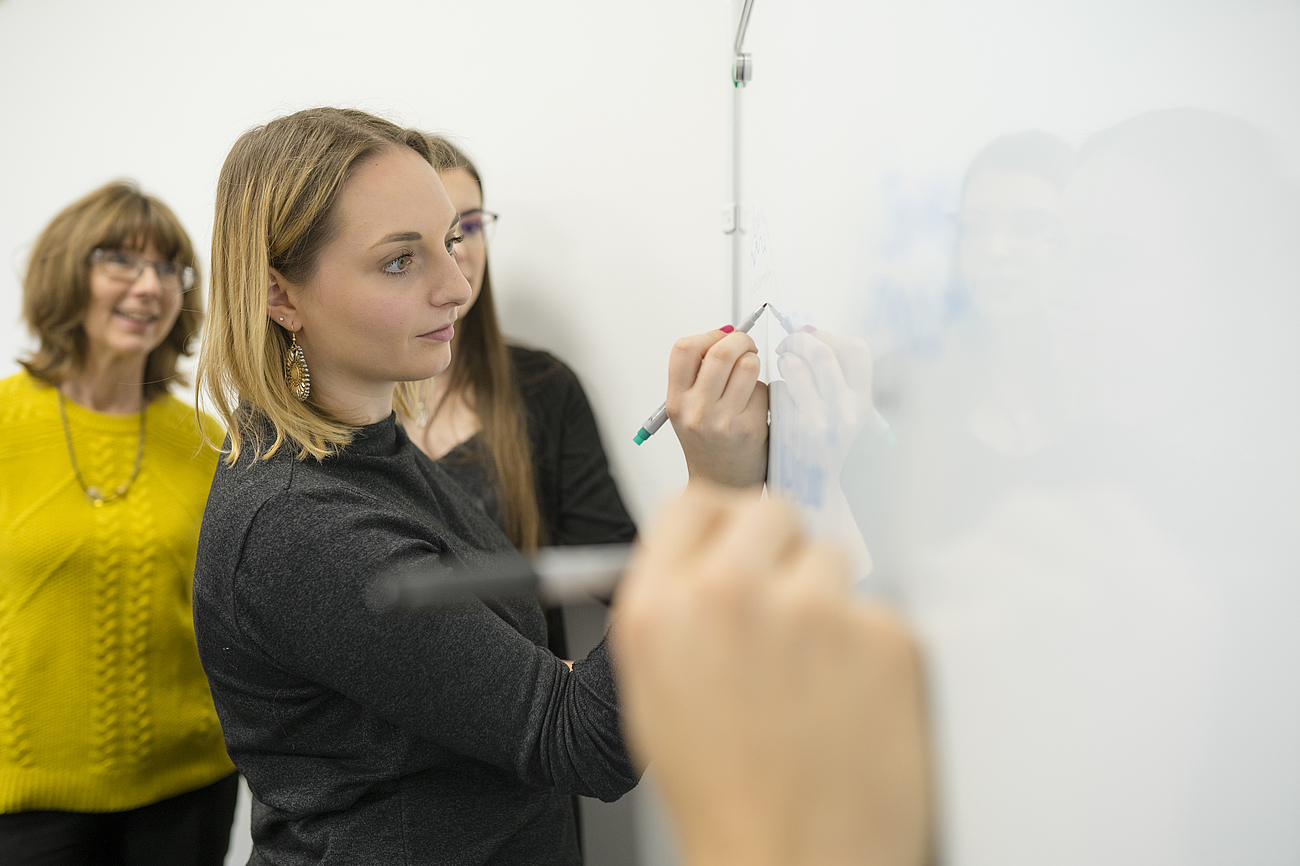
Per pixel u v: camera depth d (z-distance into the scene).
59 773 1.21
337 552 0.65
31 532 1.21
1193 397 0.19
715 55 1.29
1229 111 0.19
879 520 0.33
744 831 0.17
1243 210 0.18
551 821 0.83
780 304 0.64
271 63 1.70
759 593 0.17
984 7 0.25
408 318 0.74
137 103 1.89
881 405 0.33
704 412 0.68
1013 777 0.22
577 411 1.41
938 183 0.28
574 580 0.48
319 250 0.72
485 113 1.50
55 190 2.05
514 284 1.51
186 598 1.31
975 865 0.23
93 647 1.23
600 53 1.38
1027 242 0.23
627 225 1.39
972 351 0.25
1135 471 0.20
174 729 1.28
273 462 0.72
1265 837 0.18
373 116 0.80
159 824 1.28
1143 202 0.20
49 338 1.29
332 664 0.66
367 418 0.81
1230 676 0.18
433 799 0.73
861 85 0.37
